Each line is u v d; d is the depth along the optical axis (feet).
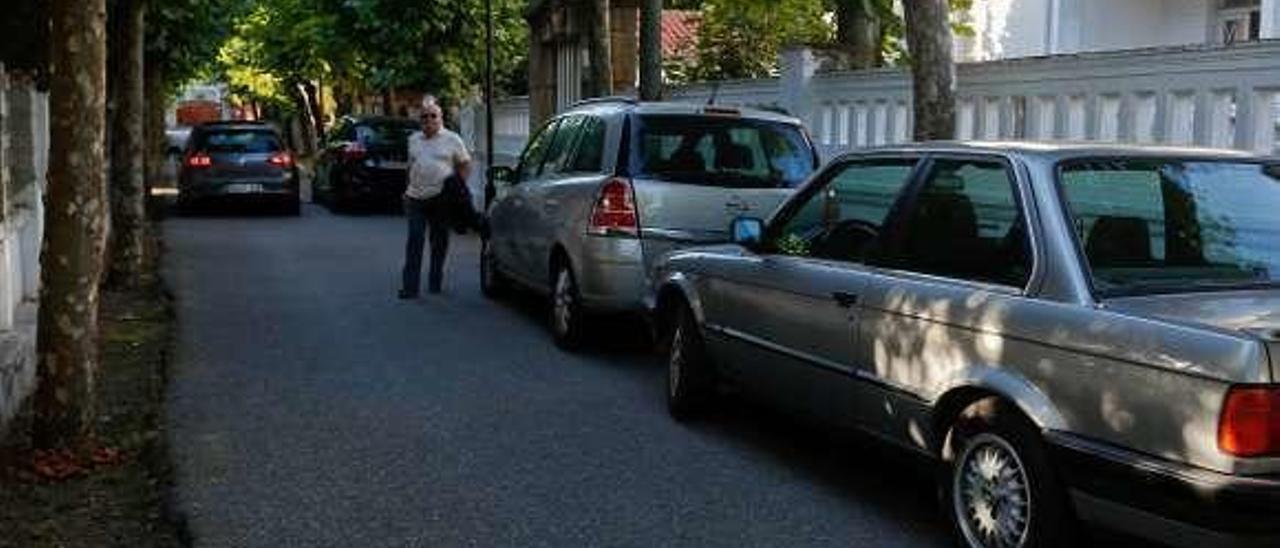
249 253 56.29
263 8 106.42
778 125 32.99
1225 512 13.83
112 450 22.67
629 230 31.19
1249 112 26.78
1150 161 17.93
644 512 20.22
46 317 22.27
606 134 32.68
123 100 44.06
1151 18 59.31
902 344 18.63
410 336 35.70
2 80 30.01
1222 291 16.37
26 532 18.80
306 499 20.75
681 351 25.64
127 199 43.68
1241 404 13.75
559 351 33.60
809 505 20.66
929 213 19.24
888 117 38.09
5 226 28.81
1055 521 15.85
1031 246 16.99
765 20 57.57
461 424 25.70
